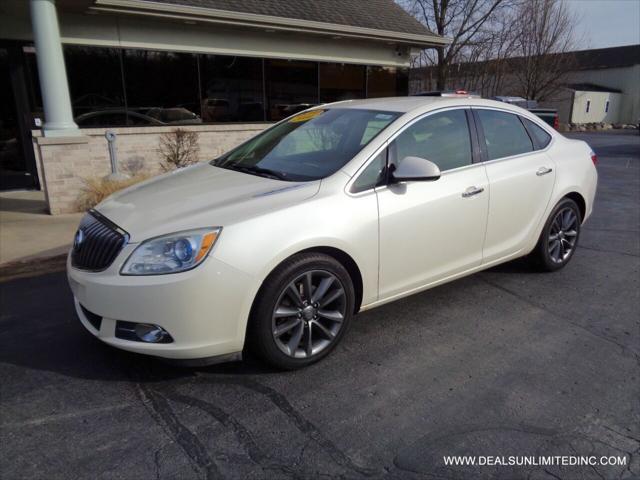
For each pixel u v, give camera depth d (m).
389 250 3.49
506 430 2.70
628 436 2.66
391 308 4.20
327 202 3.20
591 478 2.37
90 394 2.98
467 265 4.10
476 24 22.31
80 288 3.04
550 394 3.03
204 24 9.98
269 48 11.24
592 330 3.85
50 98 7.43
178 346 2.84
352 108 4.17
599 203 8.45
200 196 3.28
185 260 2.79
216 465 2.42
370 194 3.39
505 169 4.25
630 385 3.12
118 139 9.65
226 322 2.87
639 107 38.19
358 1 13.51
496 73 26.33
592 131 30.91
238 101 11.10
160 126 10.08
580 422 2.77
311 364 3.29
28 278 4.96
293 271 3.03
